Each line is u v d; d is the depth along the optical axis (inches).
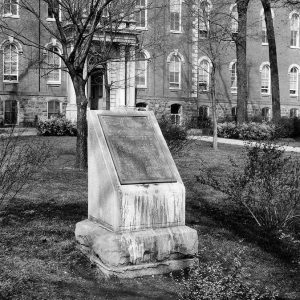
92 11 548.1
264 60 1870.1
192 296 208.4
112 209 247.8
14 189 426.6
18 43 1419.8
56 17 562.3
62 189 451.5
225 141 1122.0
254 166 343.9
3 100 1430.9
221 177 559.8
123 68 1393.9
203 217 367.2
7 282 221.0
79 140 590.6
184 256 254.1
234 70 1791.3
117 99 1405.0
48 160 624.1
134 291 224.8
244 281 241.4
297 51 1940.2
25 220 334.6
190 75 1701.5
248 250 289.3
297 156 782.5
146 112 283.0
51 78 1483.8
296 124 1326.3
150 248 245.0
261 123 1279.5
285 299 224.1
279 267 265.7
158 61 1643.7
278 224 333.4
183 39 1654.8
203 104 1743.4
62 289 222.2
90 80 1448.1
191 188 486.0
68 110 1384.1
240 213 383.2
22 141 871.7
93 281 235.3
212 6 1320.1
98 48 929.5
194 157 752.3
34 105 1464.1
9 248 273.7
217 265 225.8
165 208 253.6
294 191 346.3
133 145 264.2
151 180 254.2
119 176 249.8
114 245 239.0
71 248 279.4
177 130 665.6
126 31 1212.5
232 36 1140.5
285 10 1889.8
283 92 1927.9
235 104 1802.4
